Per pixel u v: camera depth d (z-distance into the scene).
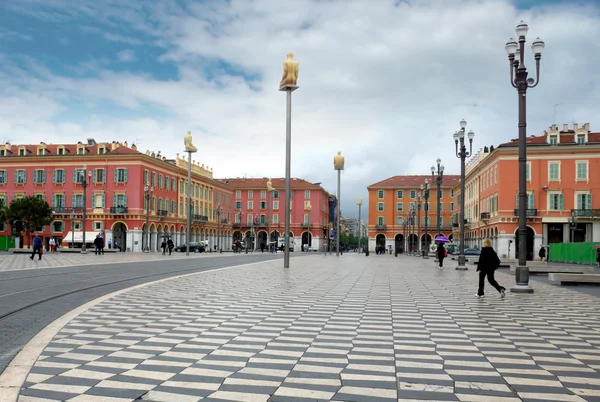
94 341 7.63
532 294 15.69
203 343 7.53
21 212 64.94
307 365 6.28
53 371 5.92
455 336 8.30
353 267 30.95
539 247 59.53
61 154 74.56
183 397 4.99
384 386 5.41
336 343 7.61
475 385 5.49
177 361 6.43
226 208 111.62
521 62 16.23
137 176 71.81
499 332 8.74
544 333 8.70
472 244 80.88
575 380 5.73
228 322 9.43
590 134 61.97
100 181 72.81
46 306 11.45
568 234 59.66
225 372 5.92
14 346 7.23
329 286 17.17
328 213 133.88
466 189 87.69
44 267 26.47
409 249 95.12
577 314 11.17
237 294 14.27
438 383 5.55
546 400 5.01
